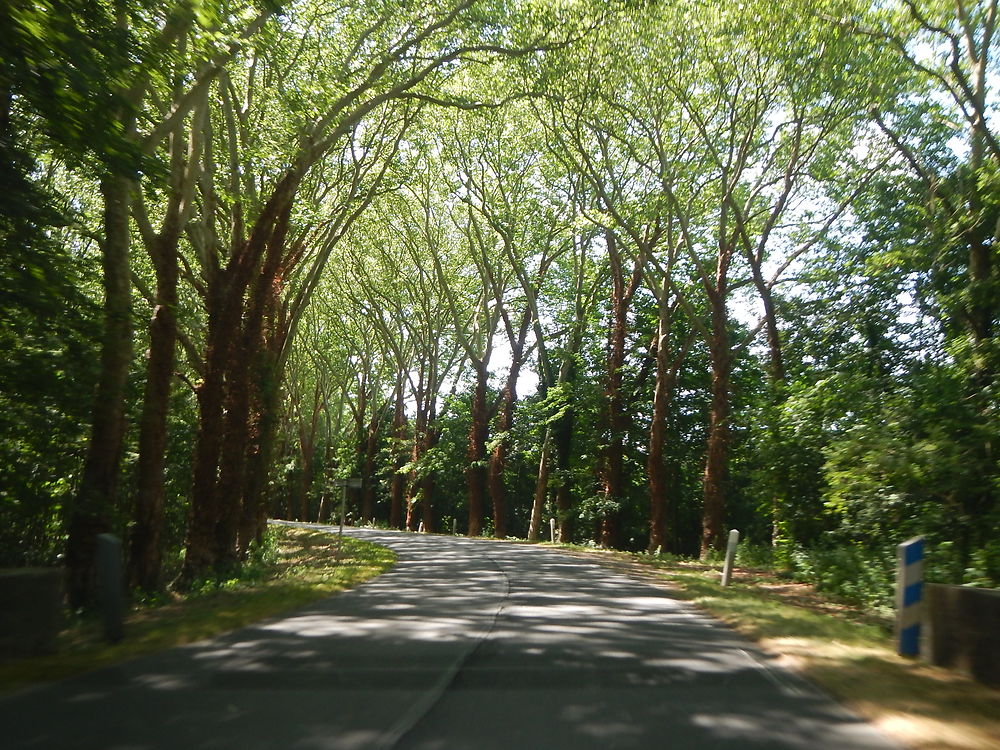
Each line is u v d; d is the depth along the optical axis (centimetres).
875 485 1548
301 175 2200
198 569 2155
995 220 1794
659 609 1439
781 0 2273
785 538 2170
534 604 1477
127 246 1700
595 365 4662
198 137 1980
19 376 1470
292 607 1418
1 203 1160
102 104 1161
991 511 1398
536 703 739
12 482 1653
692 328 3953
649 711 712
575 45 2381
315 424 6831
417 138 3300
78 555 1630
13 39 1047
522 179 4066
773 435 2111
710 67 2725
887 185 2533
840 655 966
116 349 1659
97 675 850
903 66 2317
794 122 2808
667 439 4397
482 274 4700
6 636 891
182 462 2922
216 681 824
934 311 2195
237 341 2370
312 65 2380
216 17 1415
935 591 917
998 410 1481
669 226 3331
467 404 5700
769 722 678
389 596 1603
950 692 773
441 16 2247
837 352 2531
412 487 5956
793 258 3192
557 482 4153
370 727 656
